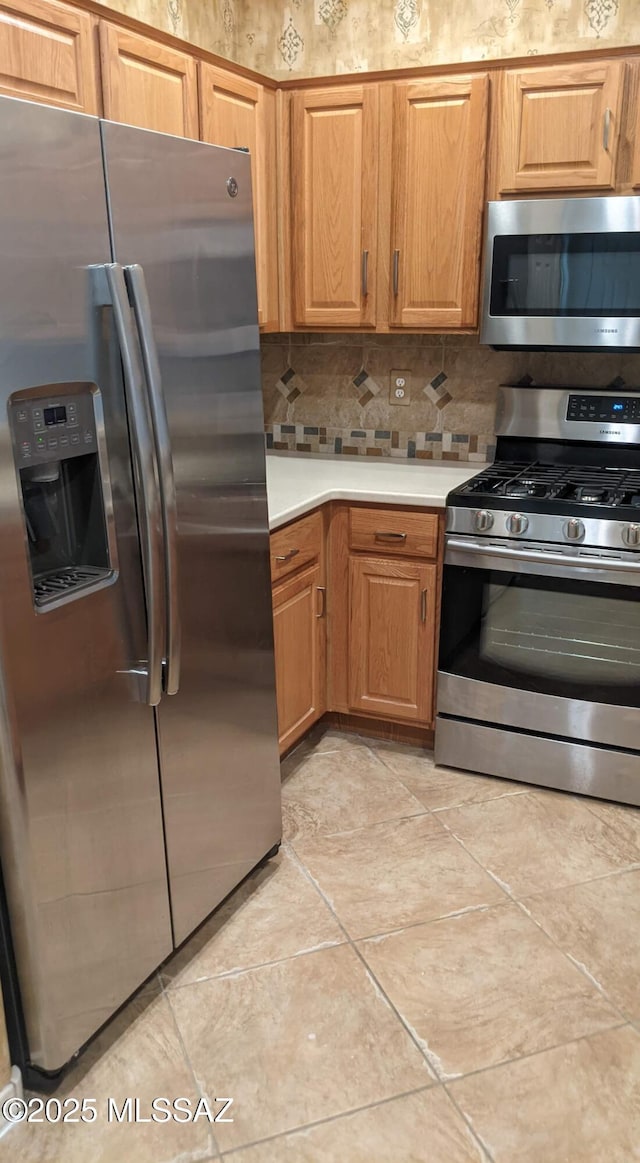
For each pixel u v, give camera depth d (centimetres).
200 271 182
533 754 278
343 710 308
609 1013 192
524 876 237
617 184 256
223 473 197
